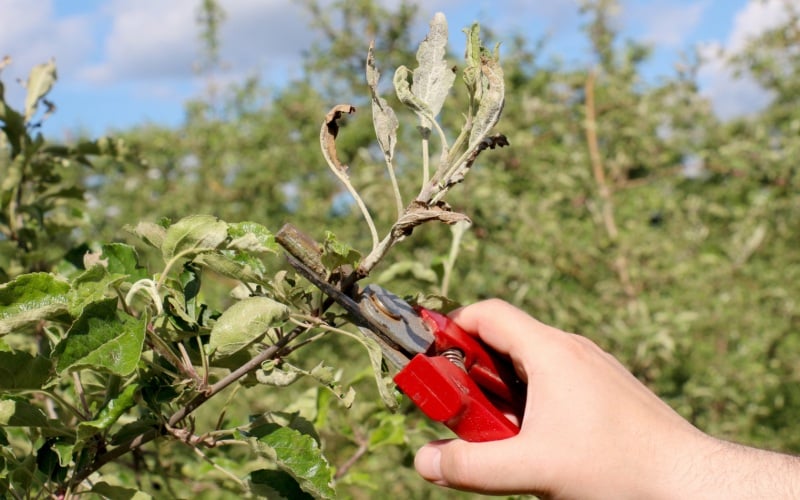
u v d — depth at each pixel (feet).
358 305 1.51
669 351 4.86
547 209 5.82
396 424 2.45
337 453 2.85
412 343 1.59
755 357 5.65
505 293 4.91
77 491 1.58
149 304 1.45
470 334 1.75
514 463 1.51
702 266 6.04
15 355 1.38
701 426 5.29
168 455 2.43
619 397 1.56
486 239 5.12
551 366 1.59
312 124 7.32
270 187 7.27
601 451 1.51
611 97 7.04
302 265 1.46
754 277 6.14
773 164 6.72
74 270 1.93
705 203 7.04
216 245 1.42
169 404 1.55
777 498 1.48
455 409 1.56
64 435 1.50
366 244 5.62
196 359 1.55
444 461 1.57
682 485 1.50
